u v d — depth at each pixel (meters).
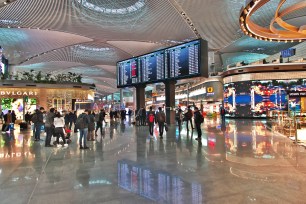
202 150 8.46
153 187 4.65
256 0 8.85
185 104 42.41
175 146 9.41
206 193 4.30
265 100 27.70
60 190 4.55
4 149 9.21
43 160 7.19
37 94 29.55
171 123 19.80
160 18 23.48
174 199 4.04
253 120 26.20
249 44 34.88
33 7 20.53
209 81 38.72
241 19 10.93
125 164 6.55
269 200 3.96
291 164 6.30
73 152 8.46
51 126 10.06
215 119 29.17
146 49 33.59
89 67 46.91
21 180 5.20
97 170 5.96
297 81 26.97
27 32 26.62
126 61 21.86
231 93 29.92
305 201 3.91
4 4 19.89
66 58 39.03
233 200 3.97
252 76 28.14
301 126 13.74
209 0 20.08
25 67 44.12
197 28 25.61
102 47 33.75
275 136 11.96
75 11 21.53
